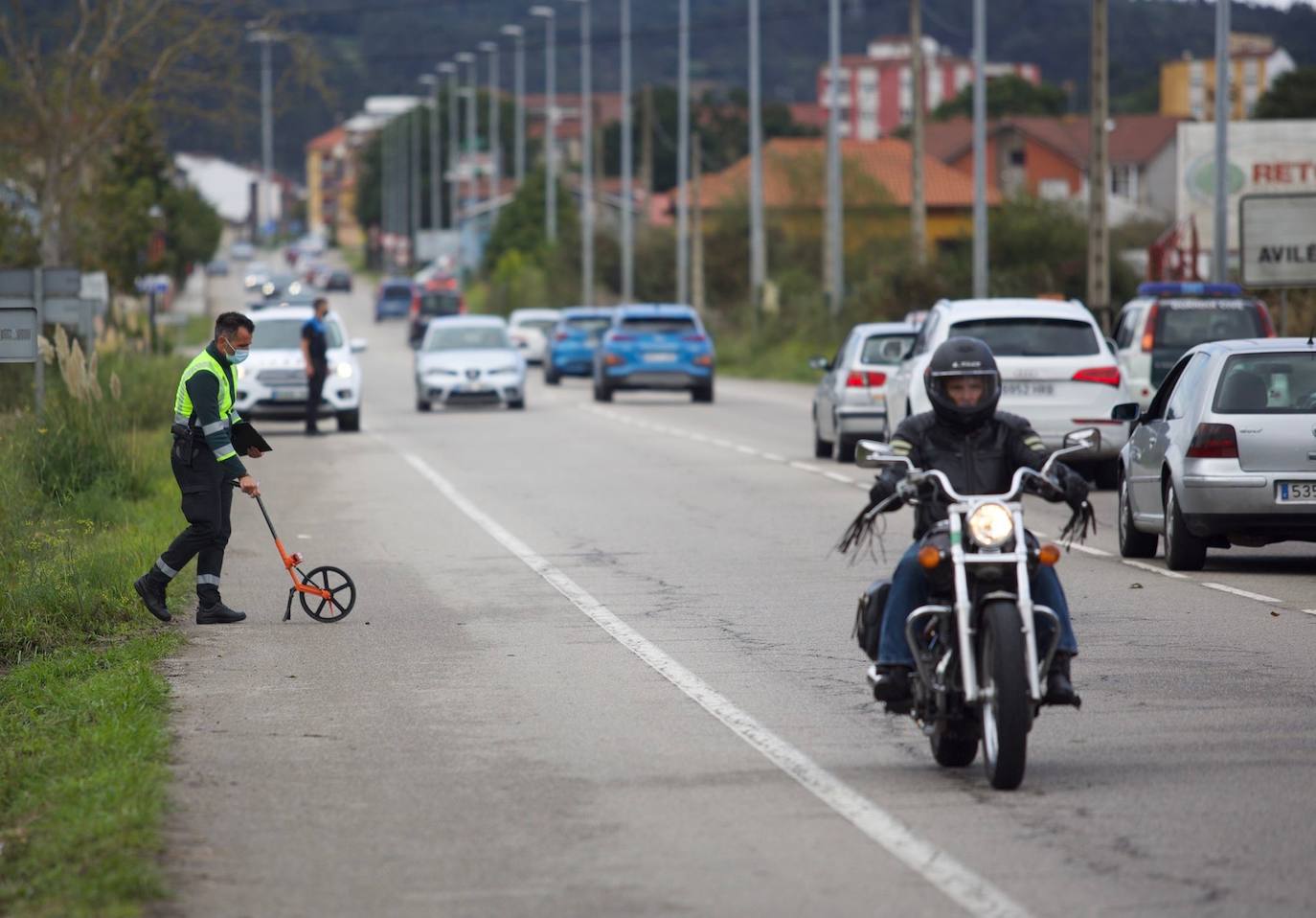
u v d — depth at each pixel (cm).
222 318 4372
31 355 5994
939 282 17388
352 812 2614
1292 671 3644
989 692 2656
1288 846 2388
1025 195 19538
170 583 4862
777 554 5519
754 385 16650
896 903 2156
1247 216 11169
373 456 9112
